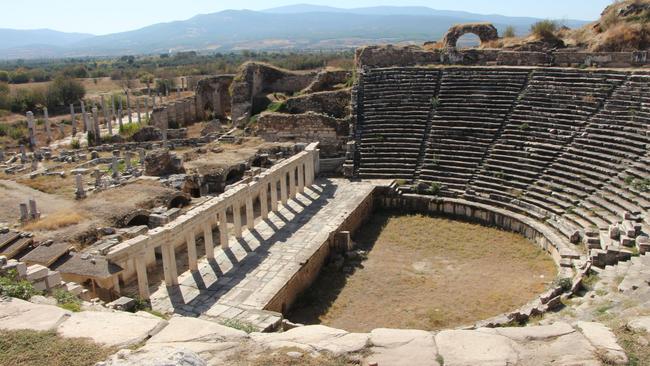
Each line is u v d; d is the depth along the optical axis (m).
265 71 61.81
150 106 102.69
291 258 27.92
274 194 35.69
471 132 41.66
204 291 24.52
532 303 22.05
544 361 10.20
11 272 17.83
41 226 28.36
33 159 50.72
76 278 22.67
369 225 36.59
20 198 36.16
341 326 23.23
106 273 22.44
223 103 73.19
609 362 10.12
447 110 44.16
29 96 103.69
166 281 25.00
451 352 10.58
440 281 27.33
